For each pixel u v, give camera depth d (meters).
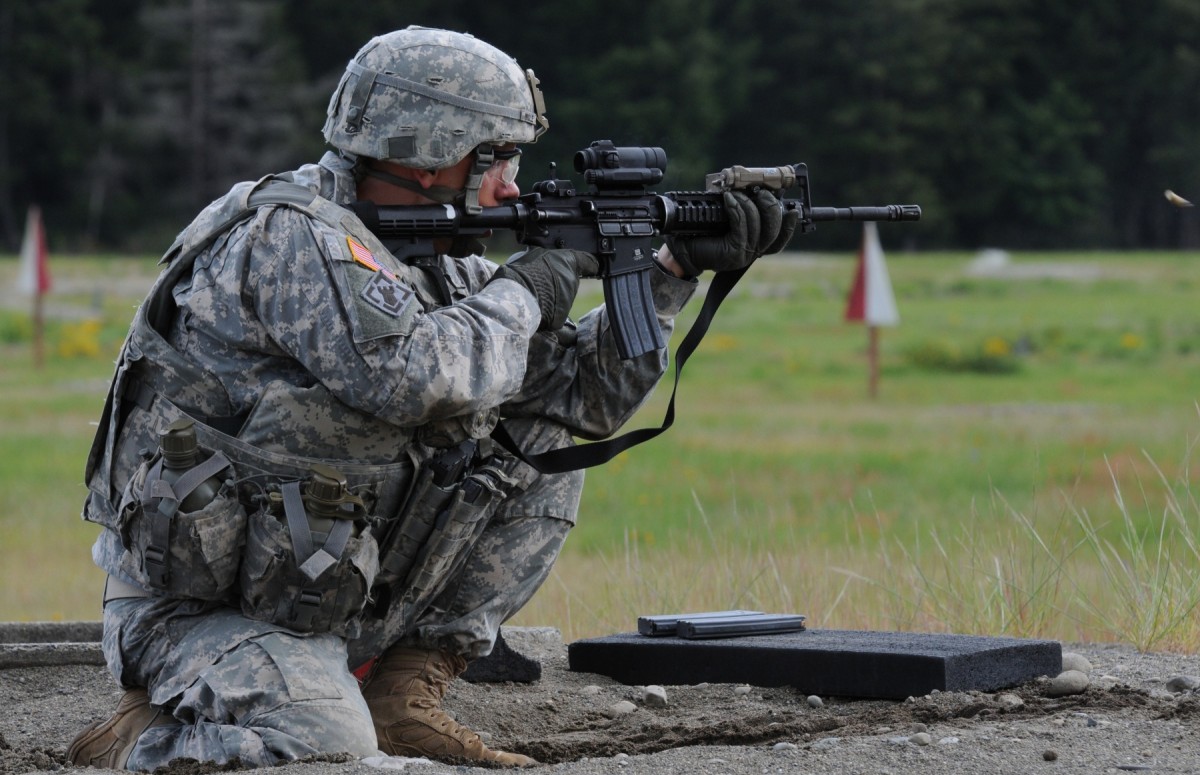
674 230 10.78
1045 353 99.19
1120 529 27.98
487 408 9.83
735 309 120.88
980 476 44.12
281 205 9.53
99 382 80.56
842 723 10.59
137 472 9.48
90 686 13.14
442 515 9.87
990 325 112.31
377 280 9.34
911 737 9.49
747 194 10.93
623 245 10.61
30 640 14.73
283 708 9.10
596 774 8.83
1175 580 15.30
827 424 64.06
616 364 10.91
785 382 84.50
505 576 10.70
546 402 11.00
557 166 10.61
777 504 37.84
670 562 19.44
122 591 9.86
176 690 9.41
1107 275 156.62
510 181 10.51
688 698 12.02
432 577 10.05
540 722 11.55
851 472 47.03
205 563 9.25
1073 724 9.98
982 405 73.12
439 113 9.90
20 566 28.72
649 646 12.79
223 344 9.54
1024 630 15.39
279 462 9.46
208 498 9.21
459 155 9.96
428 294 10.01
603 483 43.84
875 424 63.84
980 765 8.85
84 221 199.00
